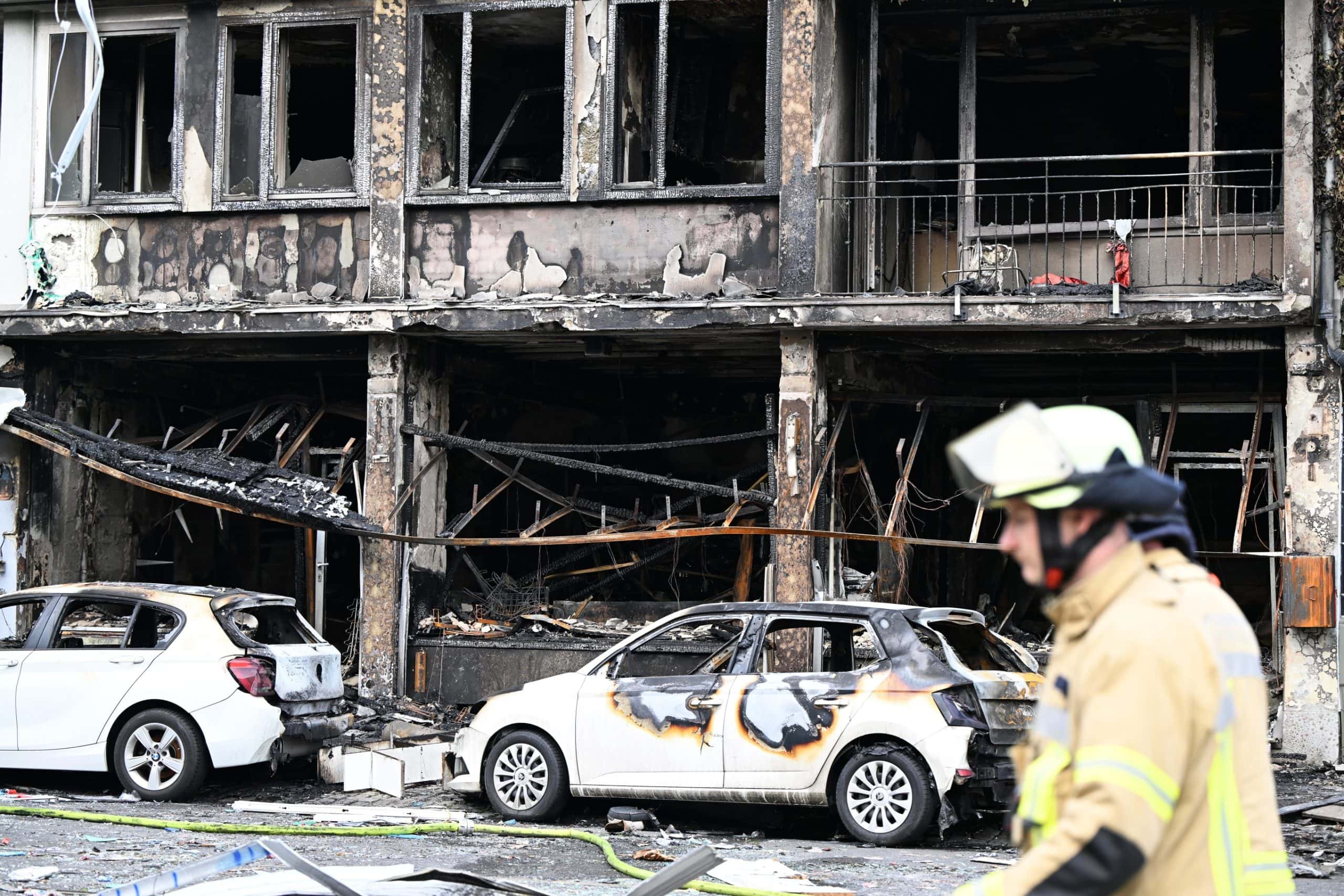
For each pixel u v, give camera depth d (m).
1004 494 2.73
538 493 15.54
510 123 15.67
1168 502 2.69
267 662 11.25
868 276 14.46
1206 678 2.54
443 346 15.62
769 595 13.79
